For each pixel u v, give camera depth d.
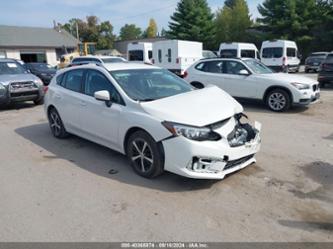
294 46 21.98
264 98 8.80
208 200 3.65
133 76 5.00
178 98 4.45
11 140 6.39
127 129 4.33
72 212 3.46
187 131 3.71
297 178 4.19
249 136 4.22
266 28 36.16
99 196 3.81
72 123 5.70
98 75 5.10
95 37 64.44
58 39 39.31
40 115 9.05
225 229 3.09
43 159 5.18
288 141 5.83
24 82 10.01
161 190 3.92
